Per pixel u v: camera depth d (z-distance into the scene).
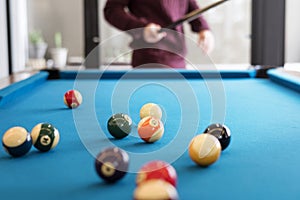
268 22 4.27
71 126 1.22
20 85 1.90
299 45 4.64
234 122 1.29
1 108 1.58
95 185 0.69
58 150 0.93
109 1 3.35
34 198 0.64
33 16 4.67
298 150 0.93
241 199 0.62
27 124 1.28
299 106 1.61
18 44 4.00
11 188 0.68
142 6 3.39
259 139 1.05
